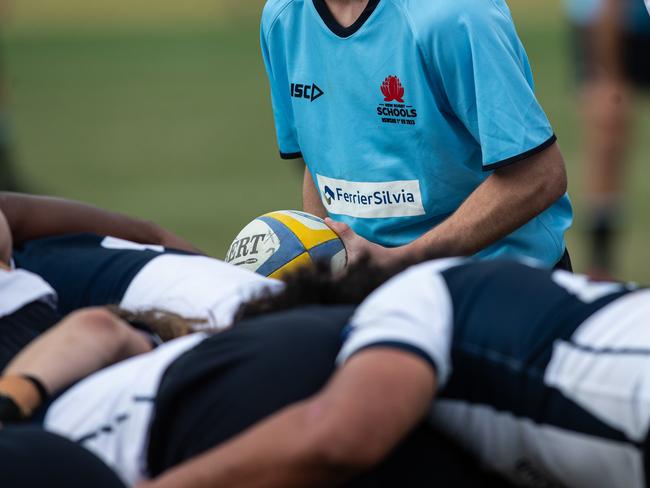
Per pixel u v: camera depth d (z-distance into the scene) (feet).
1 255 36.17
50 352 28.53
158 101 184.75
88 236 40.65
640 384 23.25
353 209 44.52
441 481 25.16
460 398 24.89
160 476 24.82
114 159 141.49
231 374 25.40
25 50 254.47
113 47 256.52
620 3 78.59
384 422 22.12
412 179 42.50
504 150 39.27
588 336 24.25
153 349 30.68
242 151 143.13
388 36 40.50
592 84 81.25
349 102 42.55
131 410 27.07
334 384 23.06
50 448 25.05
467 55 39.06
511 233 41.98
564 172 41.01
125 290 36.76
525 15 293.02
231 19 311.06
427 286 25.18
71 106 183.01
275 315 27.09
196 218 107.65
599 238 82.64
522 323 24.59
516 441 24.75
